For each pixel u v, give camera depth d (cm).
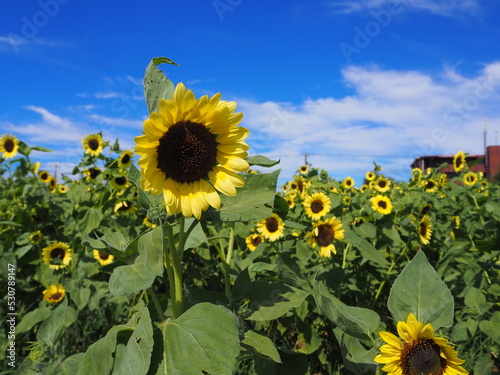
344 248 139
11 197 187
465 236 174
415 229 157
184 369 54
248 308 72
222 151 63
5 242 163
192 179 61
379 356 56
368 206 157
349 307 63
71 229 160
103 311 135
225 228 148
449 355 55
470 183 233
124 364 55
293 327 129
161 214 63
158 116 57
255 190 69
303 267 120
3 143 204
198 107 59
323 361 121
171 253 65
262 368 75
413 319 56
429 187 247
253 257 116
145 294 128
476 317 105
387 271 140
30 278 164
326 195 164
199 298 73
